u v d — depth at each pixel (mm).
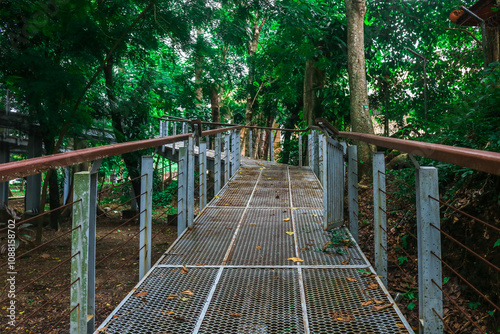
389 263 5074
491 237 4000
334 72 12609
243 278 3021
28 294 5344
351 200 4270
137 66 11234
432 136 5922
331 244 3752
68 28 7277
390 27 13367
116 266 6734
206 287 2863
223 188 6988
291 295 2703
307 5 10578
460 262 4383
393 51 13711
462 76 12555
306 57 11391
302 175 8617
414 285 4445
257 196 6320
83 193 2129
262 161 11438
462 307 3949
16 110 8828
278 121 19297
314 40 11586
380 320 2328
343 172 4867
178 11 8750
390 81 13953
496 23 6285
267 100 16891
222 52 13312
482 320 3664
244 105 21906
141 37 9086
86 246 2131
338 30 12008
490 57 6398
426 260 2020
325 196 4266
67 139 9914
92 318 2330
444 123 5516
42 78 7363
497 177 4188
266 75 16156
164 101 12258
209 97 19047
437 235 2018
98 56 8336
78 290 2090
